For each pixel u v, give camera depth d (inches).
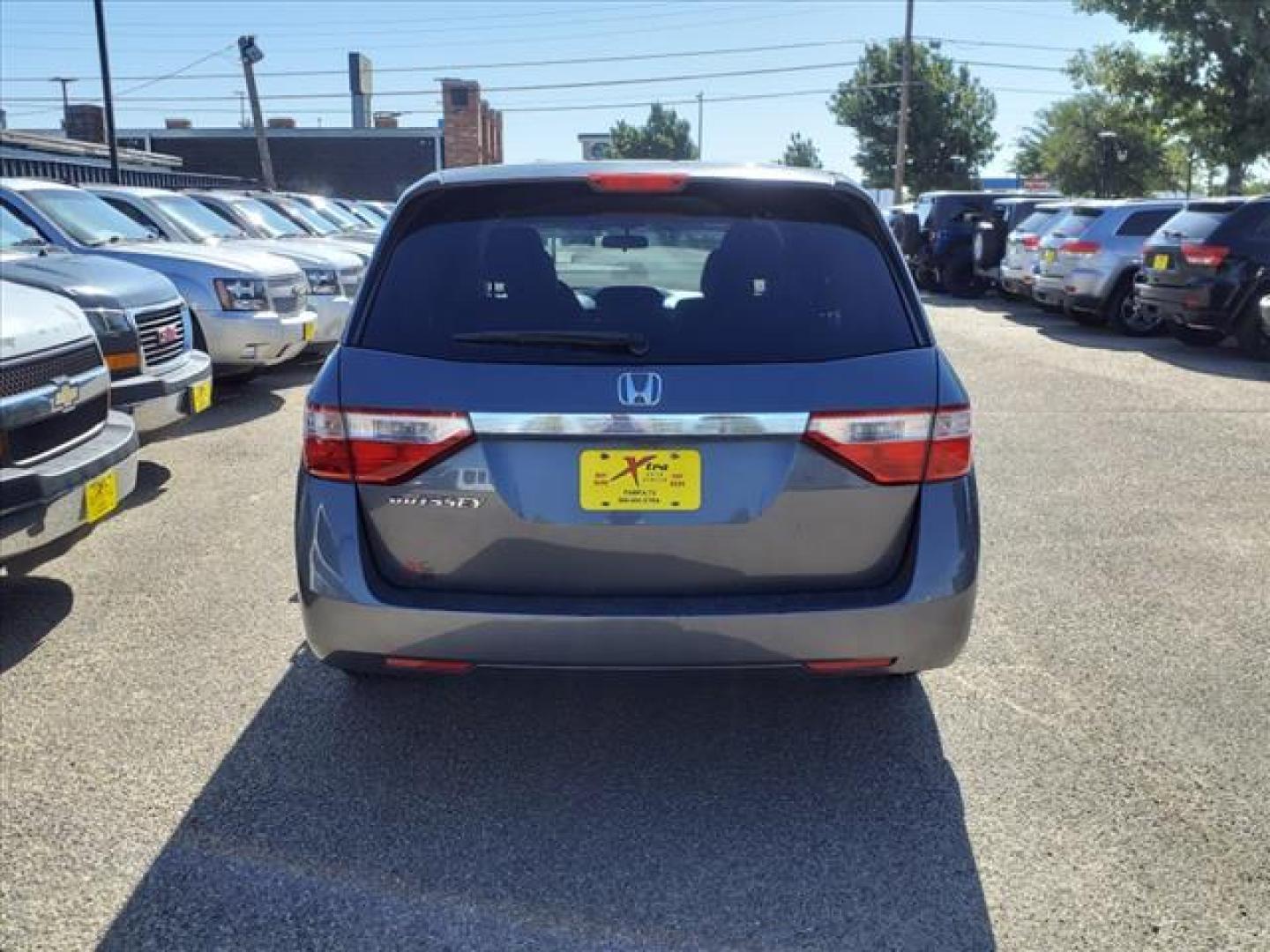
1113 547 213.6
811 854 113.8
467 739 138.2
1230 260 444.1
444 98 1669.5
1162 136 1219.2
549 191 120.0
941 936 101.2
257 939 100.3
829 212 121.0
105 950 98.6
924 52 2087.8
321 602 114.0
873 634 112.6
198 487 258.2
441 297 116.2
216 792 125.0
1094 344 524.1
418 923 102.7
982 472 271.6
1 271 247.0
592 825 119.2
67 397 165.8
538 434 108.7
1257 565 203.2
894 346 115.1
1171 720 142.9
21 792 124.7
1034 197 822.5
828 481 111.3
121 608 180.7
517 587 113.2
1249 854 113.6
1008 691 151.3
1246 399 371.6
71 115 1339.8
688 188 119.7
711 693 150.6
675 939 100.7
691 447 109.8
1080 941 100.4
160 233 409.1
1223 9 1014.4
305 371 436.1
